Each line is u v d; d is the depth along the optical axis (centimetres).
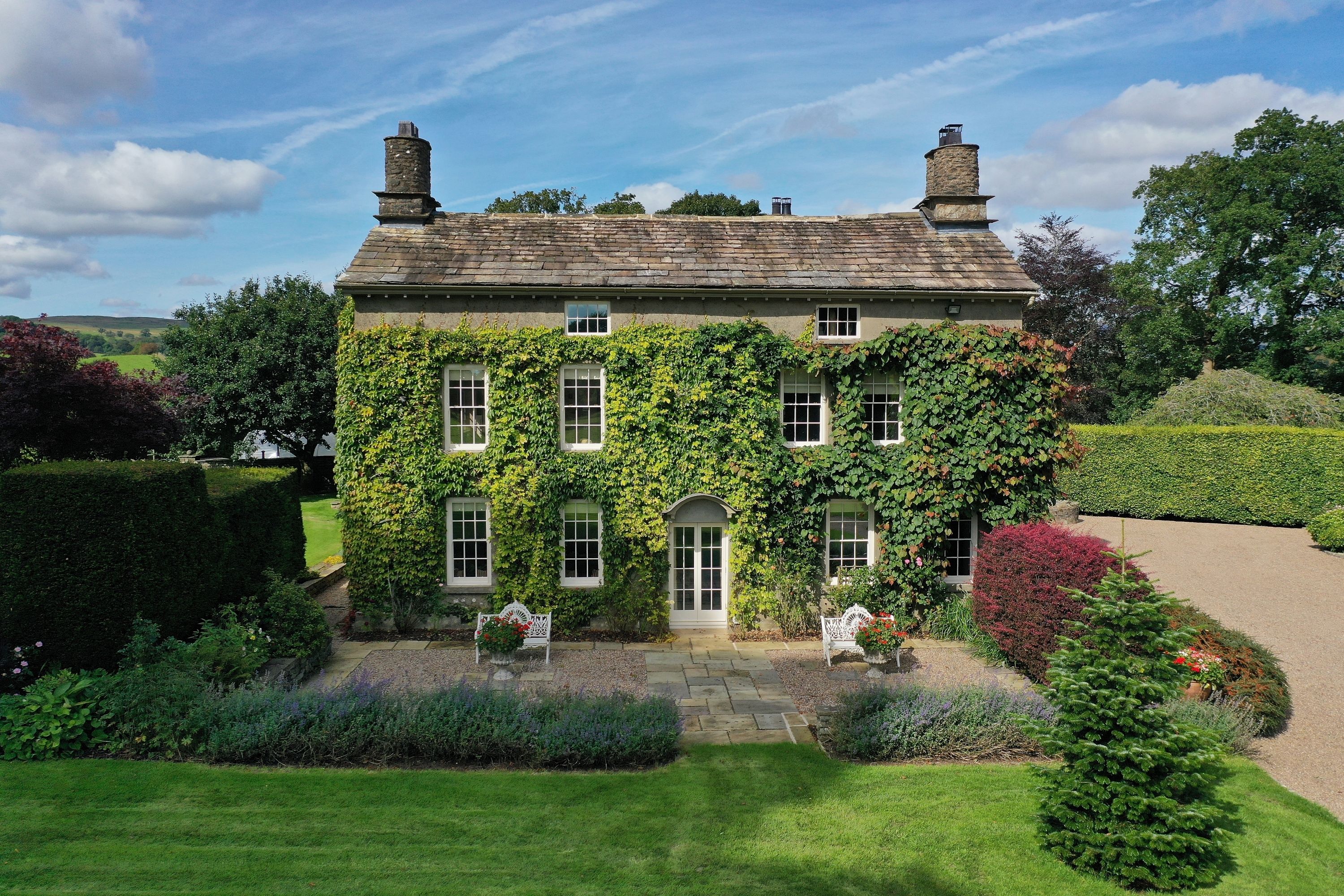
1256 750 1109
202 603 1320
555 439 1664
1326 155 3272
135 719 1041
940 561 1689
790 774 1011
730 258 1753
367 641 1631
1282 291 3497
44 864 775
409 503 1650
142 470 1204
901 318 1705
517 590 1666
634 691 1356
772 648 1609
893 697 1148
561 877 775
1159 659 783
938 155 1888
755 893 751
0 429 1528
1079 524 2850
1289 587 2016
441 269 1667
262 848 816
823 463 1667
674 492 1661
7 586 1132
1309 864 805
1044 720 929
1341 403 3153
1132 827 767
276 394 3806
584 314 1684
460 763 1037
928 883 770
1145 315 4019
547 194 4922
